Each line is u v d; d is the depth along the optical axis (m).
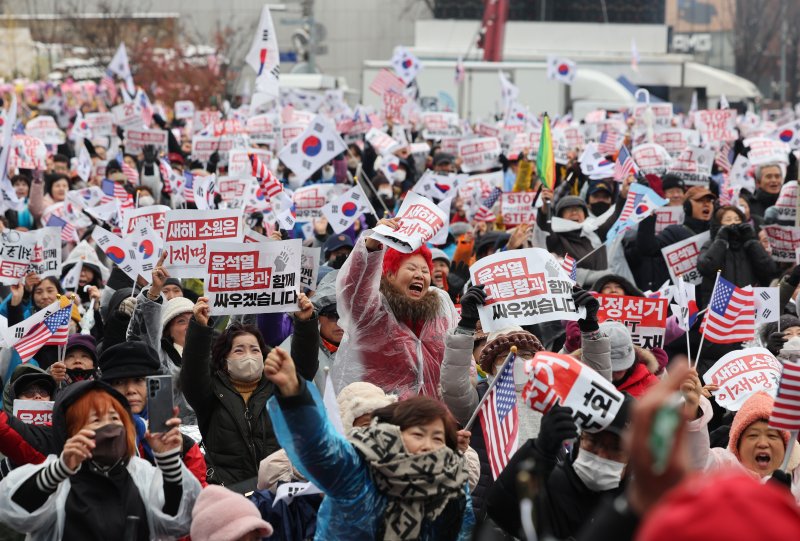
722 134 24.28
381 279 8.45
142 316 9.47
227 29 61.22
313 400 5.37
